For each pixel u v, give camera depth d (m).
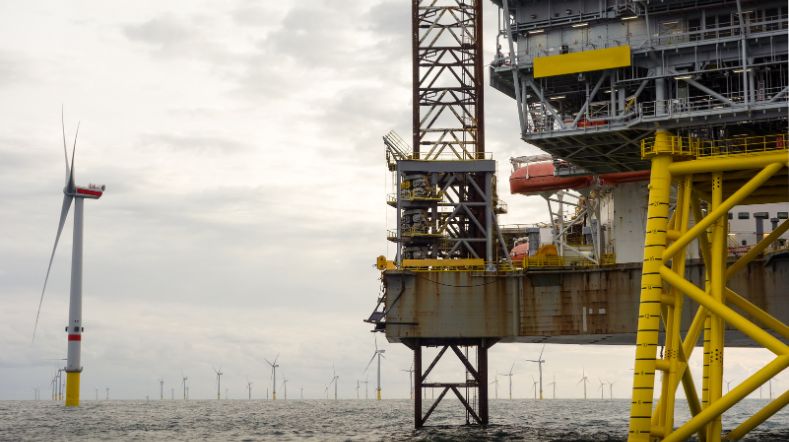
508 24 73.69
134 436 118.50
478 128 102.00
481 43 103.19
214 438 113.06
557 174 95.56
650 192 57.91
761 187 60.97
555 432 106.81
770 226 102.44
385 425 136.50
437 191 97.38
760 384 52.22
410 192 96.88
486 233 96.81
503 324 90.75
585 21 72.75
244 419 165.62
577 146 74.44
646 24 70.44
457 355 100.12
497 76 75.06
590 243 112.56
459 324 91.75
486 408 102.69
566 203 110.69
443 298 92.19
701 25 69.69
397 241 96.19
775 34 65.75
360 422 147.00
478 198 99.94
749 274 80.56
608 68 69.62
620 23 72.06
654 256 56.19
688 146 59.94
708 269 60.66
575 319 87.88
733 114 65.88
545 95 73.88
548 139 72.69
